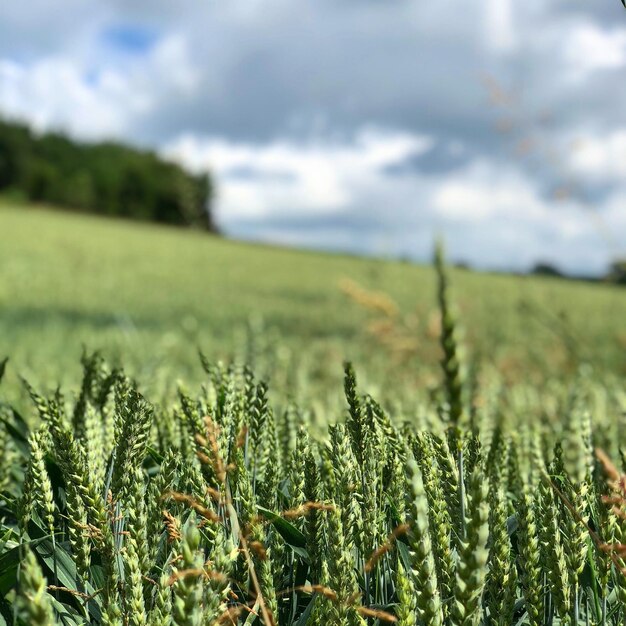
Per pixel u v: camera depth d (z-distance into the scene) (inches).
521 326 245.1
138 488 23.8
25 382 31.7
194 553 18.0
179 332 181.6
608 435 43.4
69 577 25.4
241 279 508.4
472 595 18.5
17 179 1717.5
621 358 112.6
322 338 196.4
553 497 24.4
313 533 25.5
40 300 261.1
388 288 352.2
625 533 22.9
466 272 635.5
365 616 24.4
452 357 34.9
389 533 27.4
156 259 642.8
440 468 24.2
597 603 23.9
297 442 28.6
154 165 1665.8
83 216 1488.7
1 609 22.7
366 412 31.0
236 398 33.7
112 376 37.2
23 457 37.6
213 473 27.0
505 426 50.9
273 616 22.6
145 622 21.6
